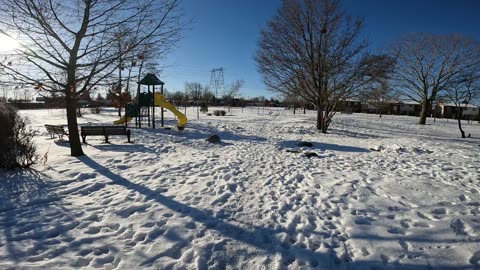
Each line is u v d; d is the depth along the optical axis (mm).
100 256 3387
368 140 15078
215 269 3178
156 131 15664
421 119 34344
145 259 3332
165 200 5133
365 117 39031
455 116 61844
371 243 3641
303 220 4363
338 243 3701
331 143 13672
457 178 6551
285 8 19141
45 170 6863
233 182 6227
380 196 5340
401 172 7262
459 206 4758
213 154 9633
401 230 3961
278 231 4027
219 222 4285
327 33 18297
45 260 3285
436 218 4332
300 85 20219
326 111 19078
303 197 5348
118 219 4359
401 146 11281
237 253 3479
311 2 18219
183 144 11797
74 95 8398
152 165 7762
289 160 8852
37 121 22828
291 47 19469
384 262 3254
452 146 11906
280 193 5570
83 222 4250
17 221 4242
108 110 41500
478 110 61469
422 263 3203
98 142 11578
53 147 10375
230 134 16188
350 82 18703
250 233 3961
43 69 7871
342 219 4379
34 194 5324
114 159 8266
